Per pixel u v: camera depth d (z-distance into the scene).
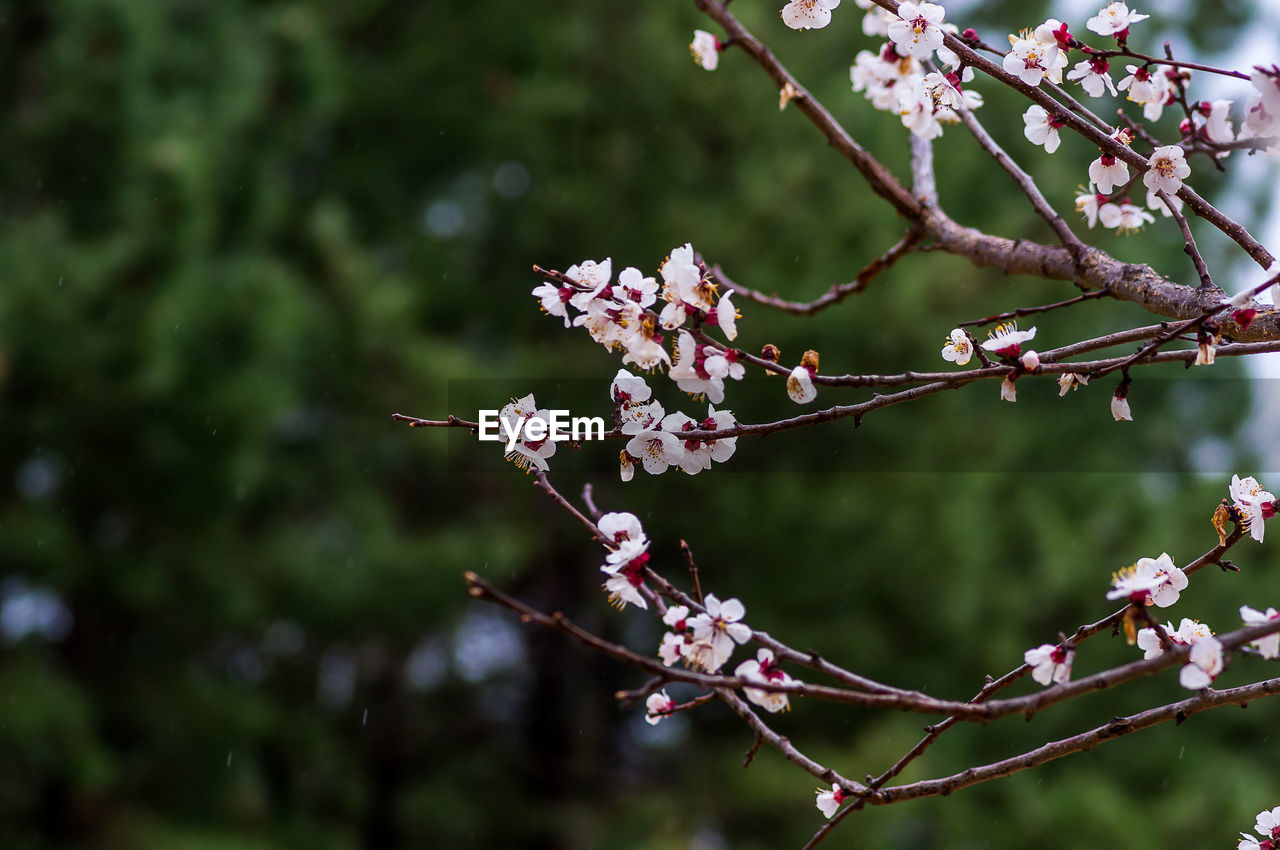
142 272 6.85
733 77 7.64
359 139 8.95
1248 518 1.83
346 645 8.73
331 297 7.59
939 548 6.84
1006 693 7.10
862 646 6.88
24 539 6.48
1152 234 8.66
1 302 6.29
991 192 7.65
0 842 6.70
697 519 7.23
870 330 6.71
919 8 1.99
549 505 8.70
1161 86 1.95
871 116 7.27
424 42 8.86
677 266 1.72
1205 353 1.73
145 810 6.95
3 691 6.41
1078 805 6.43
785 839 6.93
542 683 9.65
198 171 6.77
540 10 8.62
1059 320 7.46
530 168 8.48
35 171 7.14
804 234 6.98
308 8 8.25
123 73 7.08
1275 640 1.38
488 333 8.93
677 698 8.52
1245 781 6.81
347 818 8.82
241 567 7.18
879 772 6.42
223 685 7.36
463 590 7.76
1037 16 8.68
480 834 8.73
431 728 9.90
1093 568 7.25
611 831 7.81
